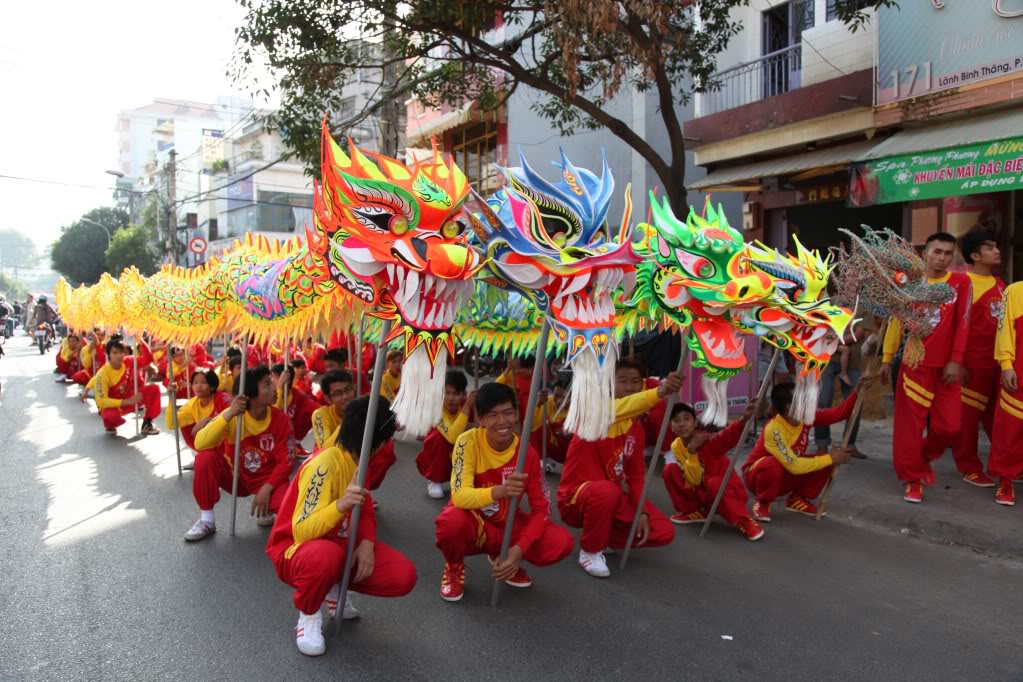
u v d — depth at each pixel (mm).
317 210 3342
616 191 15328
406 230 3268
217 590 4445
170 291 6840
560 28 7984
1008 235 8953
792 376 8266
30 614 4121
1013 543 4992
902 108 9109
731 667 3529
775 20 11703
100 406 9562
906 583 4570
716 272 4250
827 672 3484
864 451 7641
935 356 5742
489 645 3744
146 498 6508
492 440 4270
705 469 5578
